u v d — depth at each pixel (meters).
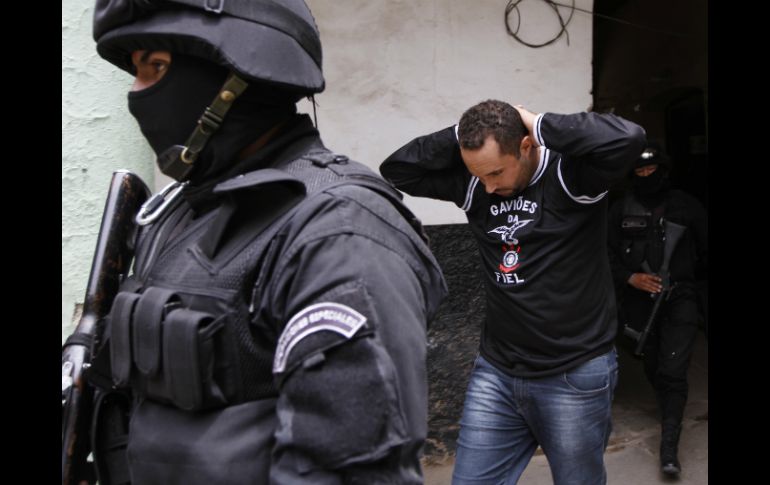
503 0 3.21
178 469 0.93
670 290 3.28
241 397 0.94
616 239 3.43
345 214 0.92
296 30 1.01
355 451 0.81
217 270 0.95
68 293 2.11
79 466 1.24
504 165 1.95
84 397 1.24
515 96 3.27
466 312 3.32
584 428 2.06
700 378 4.34
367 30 3.13
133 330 0.98
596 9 7.49
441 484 3.17
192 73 1.00
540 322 2.03
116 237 1.37
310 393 0.83
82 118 2.12
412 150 2.35
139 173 2.24
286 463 0.85
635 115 7.11
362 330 0.84
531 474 3.27
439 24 3.18
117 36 0.98
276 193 0.96
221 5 0.95
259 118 1.03
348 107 3.15
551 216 2.00
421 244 1.01
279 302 0.91
